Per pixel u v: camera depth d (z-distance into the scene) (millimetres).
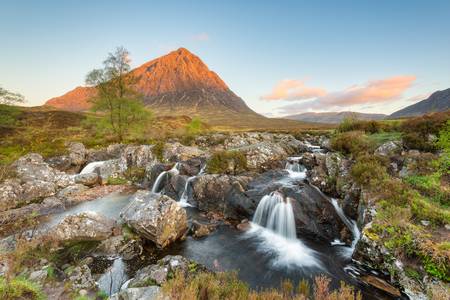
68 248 9141
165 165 20625
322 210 11367
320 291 5613
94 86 30234
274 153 20844
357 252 8352
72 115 78062
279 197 12258
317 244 10445
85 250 9070
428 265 6230
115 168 22266
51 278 7000
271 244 10586
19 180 16156
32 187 15930
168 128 83000
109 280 7445
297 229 11055
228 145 31734
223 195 14688
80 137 39000
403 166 11766
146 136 38219
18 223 11984
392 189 9594
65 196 16312
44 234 9812
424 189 9523
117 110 31094
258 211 12617
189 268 7305
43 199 15578
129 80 31500
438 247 6348
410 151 13031
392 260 7098
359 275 7914
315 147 26781
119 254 8930
